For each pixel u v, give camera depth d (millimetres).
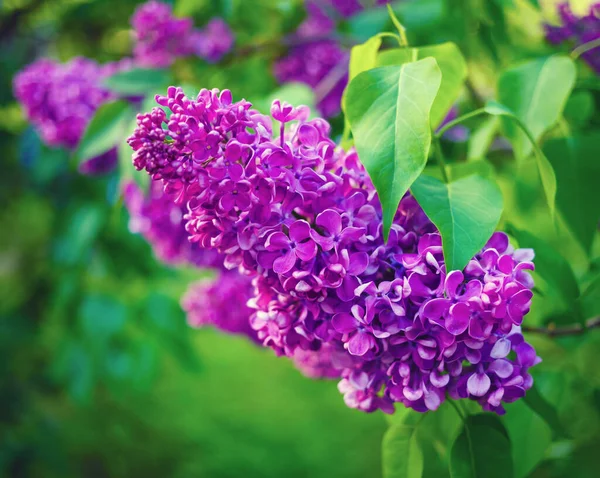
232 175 500
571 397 768
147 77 806
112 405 2357
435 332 505
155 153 496
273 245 507
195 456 2340
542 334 620
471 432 563
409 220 535
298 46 922
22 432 1652
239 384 2908
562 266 597
